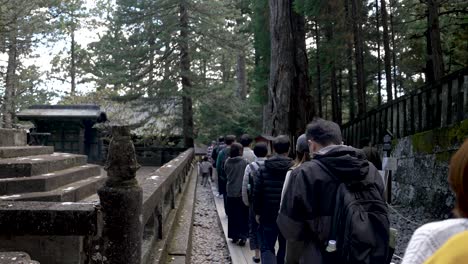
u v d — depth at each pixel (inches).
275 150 161.2
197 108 1158.3
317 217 85.6
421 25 744.3
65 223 78.4
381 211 83.0
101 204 79.8
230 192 245.8
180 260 165.3
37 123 1056.8
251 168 185.9
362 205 82.7
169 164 291.0
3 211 77.4
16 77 836.0
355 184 84.7
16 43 671.1
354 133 649.6
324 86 975.0
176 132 1108.5
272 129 489.1
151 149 1069.8
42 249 117.8
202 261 224.4
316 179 86.2
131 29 1018.1
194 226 316.2
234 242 251.1
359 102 621.9
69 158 231.8
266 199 155.6
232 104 1086.4
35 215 77.9
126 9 979.9
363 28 759.1
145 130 1067.9
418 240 45.1
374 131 542.6
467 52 654.5
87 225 78.7
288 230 88.8
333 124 96.9
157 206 149.6
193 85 1048.8
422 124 393.7
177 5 1021.2
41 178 174.2
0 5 565.9
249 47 1221.7
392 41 783.1
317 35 752.3
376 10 743.7
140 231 84.4
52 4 721.6
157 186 145.9
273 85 494.6
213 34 1052.5
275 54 494.6
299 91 490.6
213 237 281.7
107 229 79.2
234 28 1147.3
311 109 493.4
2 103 818.2
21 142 258.1
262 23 722.8
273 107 493.0
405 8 727.7
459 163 43.9
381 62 816.3
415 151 390.6
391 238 101.1
